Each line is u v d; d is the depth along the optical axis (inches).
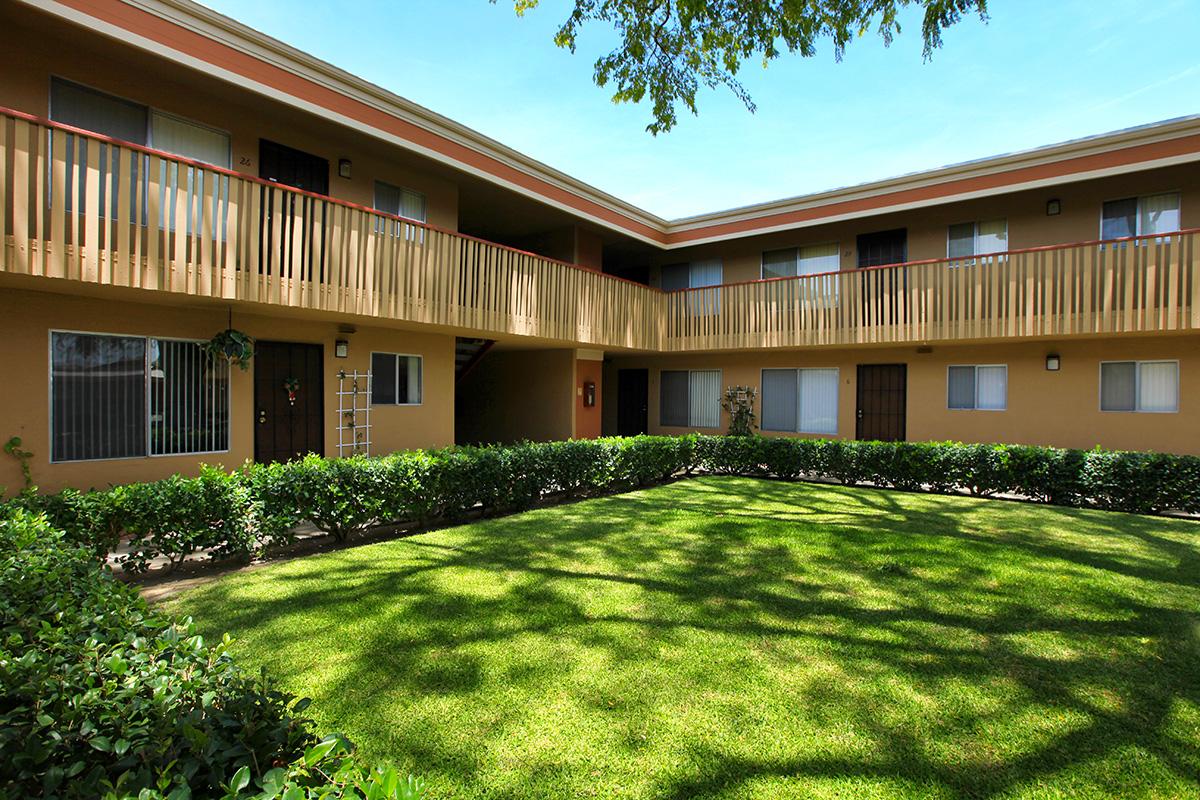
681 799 98.7
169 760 56.5
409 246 343.3
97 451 273.9
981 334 415.8
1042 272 397.4
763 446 483.8
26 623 89.9
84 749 60.9
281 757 62.1
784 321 503.2
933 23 213.8
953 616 178.7
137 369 286.4
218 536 226.4
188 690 69.8
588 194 496.7
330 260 305.6
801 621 174.4
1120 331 369.7
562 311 452.1
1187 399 387.5
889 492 406.6
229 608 182.1
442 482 297.9
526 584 205.2
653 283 643.5
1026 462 373.1
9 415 249.6
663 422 636.1
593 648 155.6
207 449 309.7
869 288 465.4
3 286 242.1
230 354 302.4
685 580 210.2
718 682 138.2
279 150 335.0
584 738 115.7
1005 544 259.8
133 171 274.7
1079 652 154.7
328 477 256.8
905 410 496.7
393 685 135.6
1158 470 332.2
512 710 125.5
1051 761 109.8
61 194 219.6
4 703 66.7
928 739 116.4
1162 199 394.6
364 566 225.9
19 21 239.9
